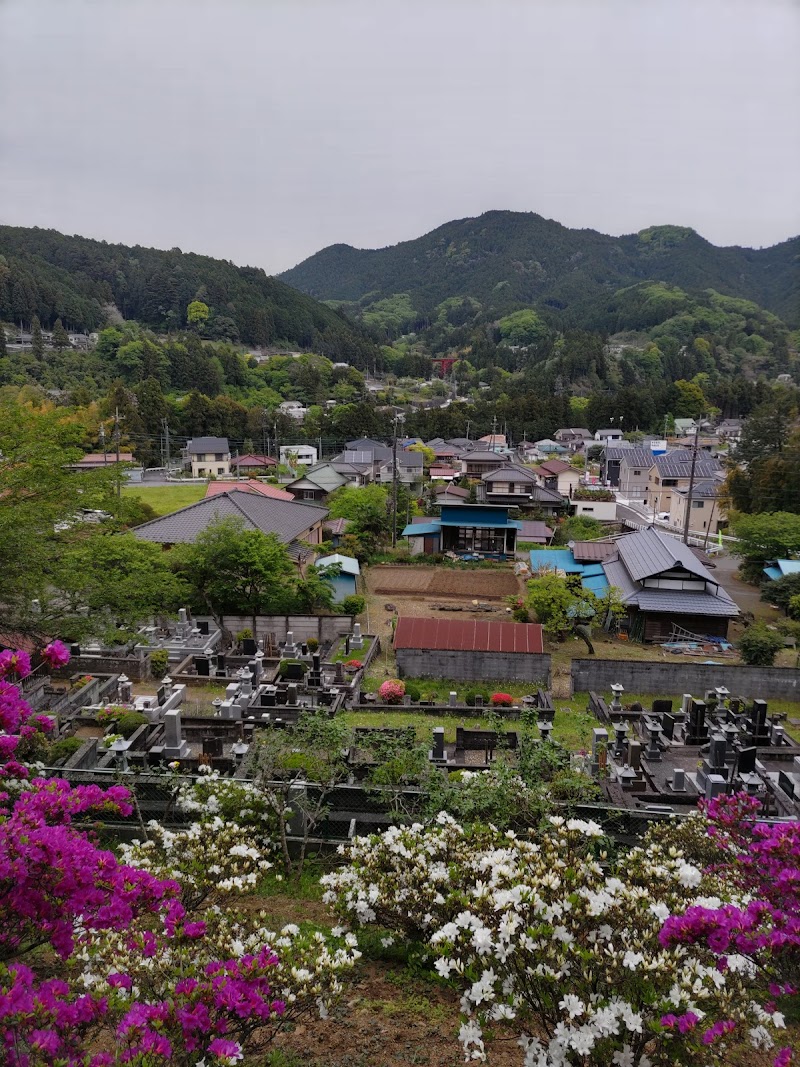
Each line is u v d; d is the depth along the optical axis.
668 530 48.56
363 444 68.69
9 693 5.63
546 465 63.84
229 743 14.26
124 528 23.42
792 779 12.97
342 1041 5.47
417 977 6.36
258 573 23.14
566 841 6.03
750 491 42.94
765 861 5.29
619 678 20.28
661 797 12.09
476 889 5.16
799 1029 5.36
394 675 21.00
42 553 14.62
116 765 11.47
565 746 13.85
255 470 70.62
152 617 22.92
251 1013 4.07
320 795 9.52
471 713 17.17
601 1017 3.99
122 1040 3.74
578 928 4.66
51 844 4.12
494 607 29.95
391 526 43.81
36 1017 3.57
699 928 4.39
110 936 4.87
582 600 24.58
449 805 8.67
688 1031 3.91
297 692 17.61
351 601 26.78
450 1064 5.24
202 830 6.88
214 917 5.46
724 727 14.86
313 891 8.07
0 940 4.25
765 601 31.41
